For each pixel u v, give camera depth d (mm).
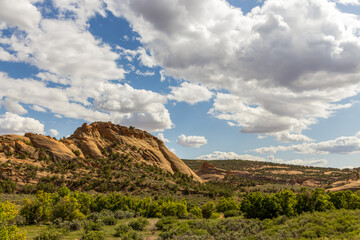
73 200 40562
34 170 89062
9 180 80125
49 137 116312
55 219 36062
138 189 87688
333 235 18828
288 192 37906
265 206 36344
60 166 97812
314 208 35719
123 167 107312
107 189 85438
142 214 51125
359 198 44375
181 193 92125
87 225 32281
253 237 22781
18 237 19281
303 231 21547
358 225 19391
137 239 27266
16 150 100188
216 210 62781
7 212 30906
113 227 35688
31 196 70188
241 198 96812
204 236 25125
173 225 33594
